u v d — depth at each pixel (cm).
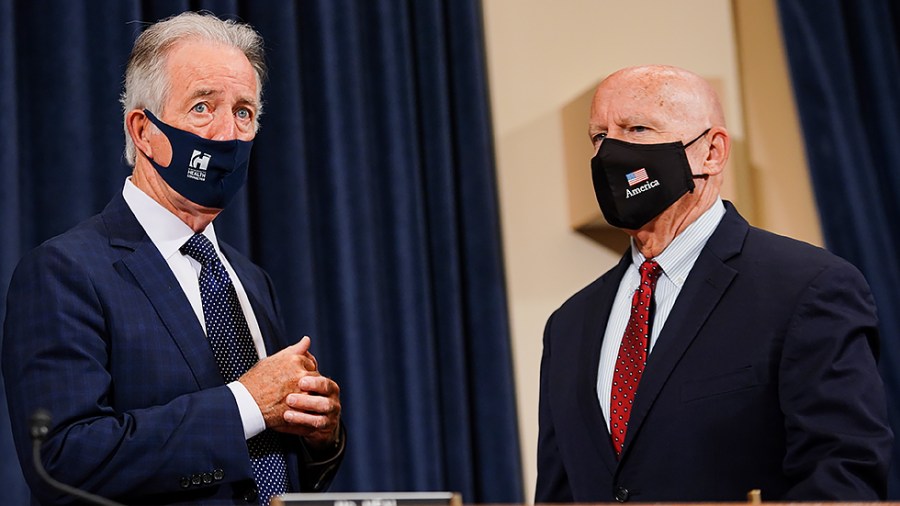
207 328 238
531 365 375
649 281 253
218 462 216
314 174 360
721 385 229
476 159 374
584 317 266
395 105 368
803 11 412
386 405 348
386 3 374
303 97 363
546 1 400
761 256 241
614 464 238
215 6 352
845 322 225
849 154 403
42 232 329
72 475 209
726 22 411
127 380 223
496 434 358
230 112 243
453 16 382
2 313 314
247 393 222
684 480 228
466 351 366
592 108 265
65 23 338
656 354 239
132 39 341
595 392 249
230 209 340
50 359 217
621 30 403
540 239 383
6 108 325
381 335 353
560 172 389
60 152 333
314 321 345
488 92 391
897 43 421
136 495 214
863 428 215
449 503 158
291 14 361
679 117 255
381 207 364
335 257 353
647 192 251
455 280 364
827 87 406
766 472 224
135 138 244
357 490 338
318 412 226
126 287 229
